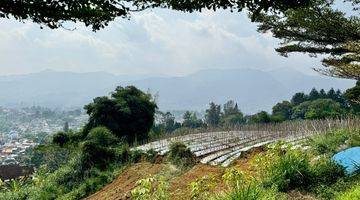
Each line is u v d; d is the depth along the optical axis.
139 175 19.58
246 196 8.77
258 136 30.55
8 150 179.75
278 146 11.66
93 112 36.78
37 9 5.74
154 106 40.00
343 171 10.67
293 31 17.09
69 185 23.22
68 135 34.53
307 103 80.31
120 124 37.06
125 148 25.39
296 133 28.22
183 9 6.21
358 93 33.03
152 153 24.08
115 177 22.17
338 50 17.42
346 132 17.98
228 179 10.19
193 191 10.45
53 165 30.34
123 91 38.84
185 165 18.98
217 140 30.56
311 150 15.80
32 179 26.31
